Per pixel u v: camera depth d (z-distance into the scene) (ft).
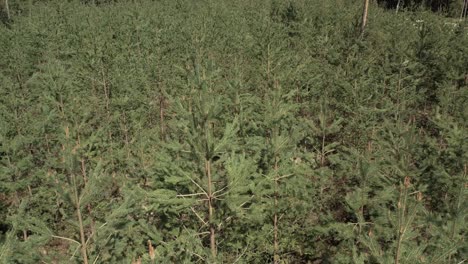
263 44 54.80
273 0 126.11
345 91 50.34
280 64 53.88
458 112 43.37
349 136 46.34
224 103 40.19
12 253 17.02
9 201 40.04
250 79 58.59
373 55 65.46
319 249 33.04
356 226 30.12
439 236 22.95
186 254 24.70
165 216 27.81
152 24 96.53
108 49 64.95
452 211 23.80
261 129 33.30
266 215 29.53
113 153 43.04
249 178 26.37
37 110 47.85
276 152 29.17
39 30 92.68
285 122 35.53
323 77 60.49
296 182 29.43
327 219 31.89
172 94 56.29
